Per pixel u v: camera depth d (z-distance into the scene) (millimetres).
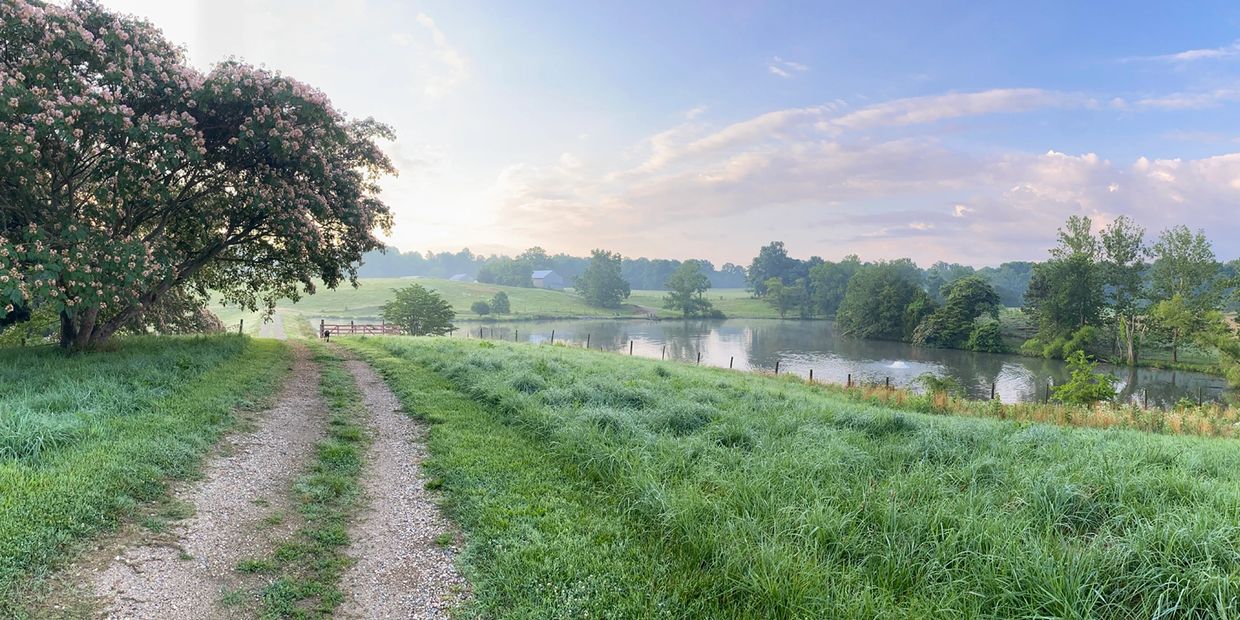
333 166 16656
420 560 5074
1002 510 5547
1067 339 55125
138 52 12141
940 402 16594
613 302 130875
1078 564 4324
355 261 19516
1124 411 16562
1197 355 53250
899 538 5113
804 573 4449
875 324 75188
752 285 171000
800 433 8828
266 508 5961
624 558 5000
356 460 7652
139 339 17219
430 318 59531
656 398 11391
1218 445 9633
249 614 4176
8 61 10977
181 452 6969
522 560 4902
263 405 10383
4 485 5203
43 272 10445
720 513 5613
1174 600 4059
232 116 13547
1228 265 65312
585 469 7176
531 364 15375
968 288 64750
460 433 8711
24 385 9156
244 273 21000
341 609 4324
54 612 3918
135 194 12852
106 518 5211
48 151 11930
